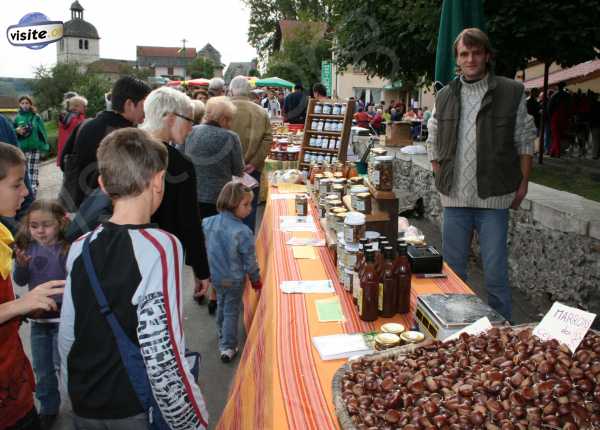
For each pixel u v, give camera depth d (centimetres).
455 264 318
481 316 178
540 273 400
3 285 173
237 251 343
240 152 439
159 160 154
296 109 1038
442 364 144
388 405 128
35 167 768
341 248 243
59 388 307
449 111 303
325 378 162
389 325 183
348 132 586
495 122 290
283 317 210
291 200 462
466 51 286
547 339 143
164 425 148
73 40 7588
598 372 125
